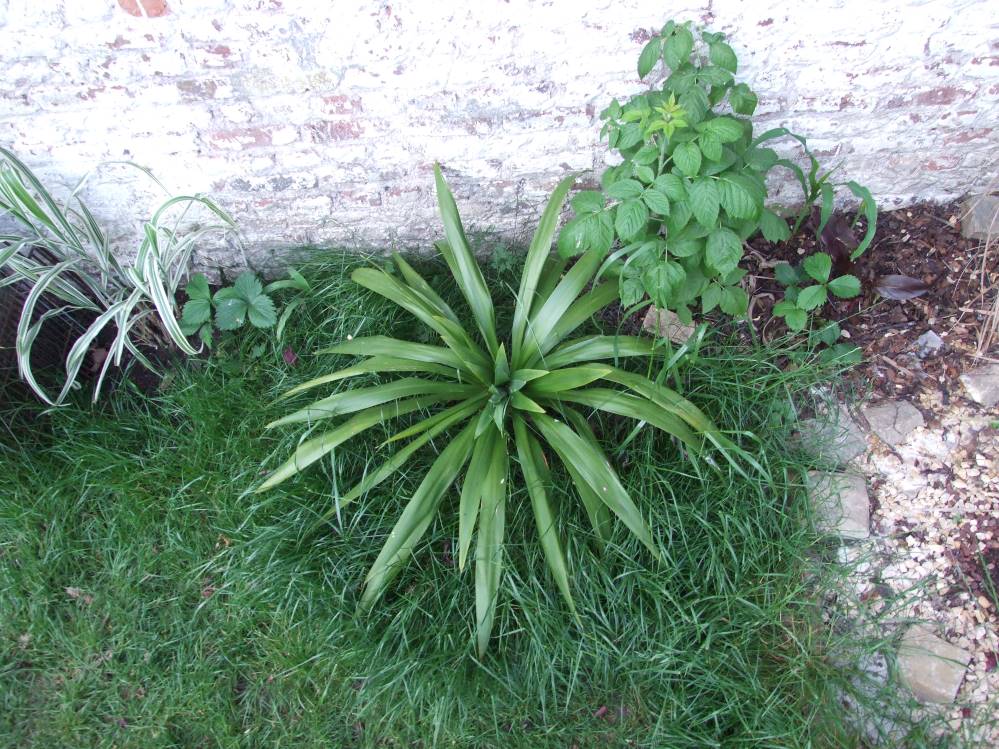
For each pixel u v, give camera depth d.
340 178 2.43
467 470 2.10
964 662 1.95
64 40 1.95
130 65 2.03
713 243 1.93
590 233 1.92
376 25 1.97
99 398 2.58
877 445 2.24
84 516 2.39
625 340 2.11
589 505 1.97
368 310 2.46
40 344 2.57
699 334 2.07
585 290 2.49
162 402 2.56
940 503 2.15
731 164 1.97
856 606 2.06
